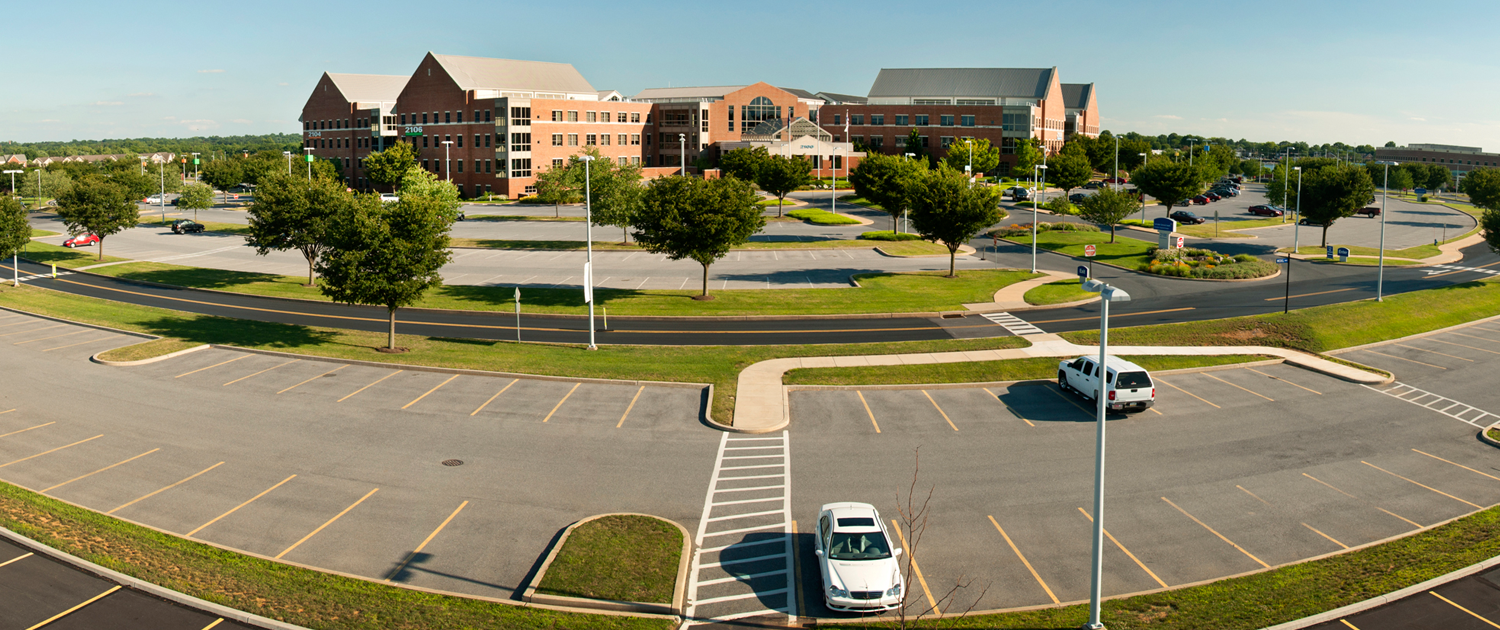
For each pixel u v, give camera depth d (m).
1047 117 160.75
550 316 47.75
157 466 25.05
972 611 17.78
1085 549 20.50
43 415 29.59
